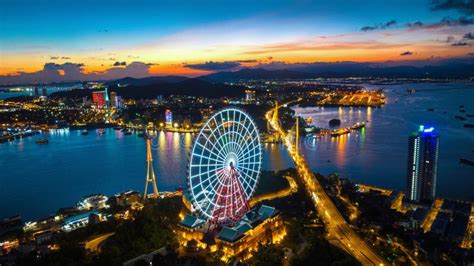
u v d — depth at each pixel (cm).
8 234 19450
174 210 19712
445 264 15338
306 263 14600
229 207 16962
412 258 15900
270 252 15275
